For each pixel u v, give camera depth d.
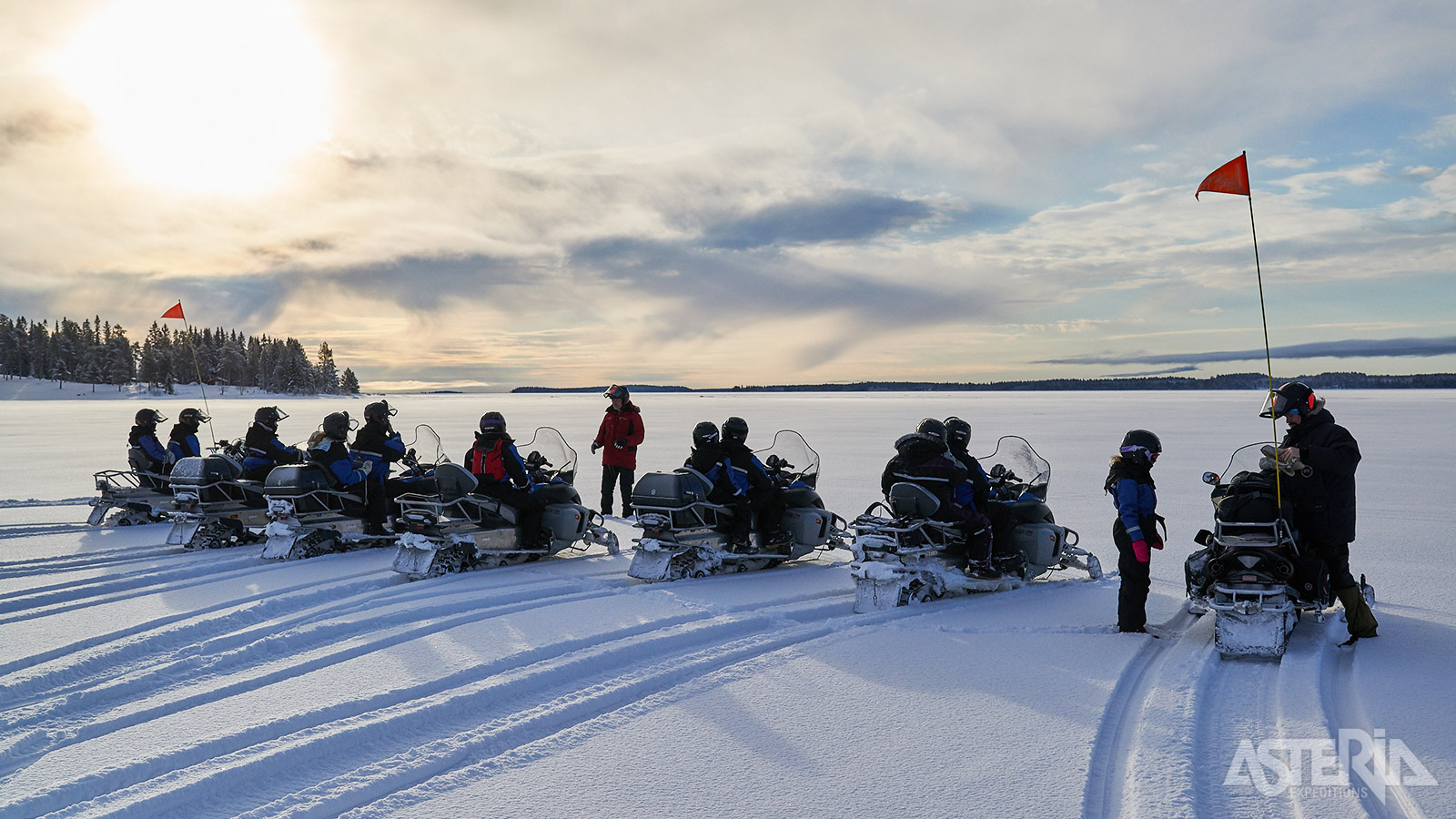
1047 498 11.98
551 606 6.11
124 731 3.84
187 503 8.59
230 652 4.96
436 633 5.37
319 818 3.10
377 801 3.20
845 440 24.84
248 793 3.29
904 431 29.28
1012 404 60.00
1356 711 3.94
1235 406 52.97
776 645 5.20
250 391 133.50
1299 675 4.41
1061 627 5.53
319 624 5.48
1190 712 3.90
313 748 3.60
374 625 5.66
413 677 4.50
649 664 4.81
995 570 6.57
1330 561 5.03
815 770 3.40
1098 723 3.85
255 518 8.96
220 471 8.84
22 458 20.34
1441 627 5.29
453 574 7.35
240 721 3.93
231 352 136.12
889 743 3.65
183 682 4.58
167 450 10.28
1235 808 3.06
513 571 7.61
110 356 129.00
